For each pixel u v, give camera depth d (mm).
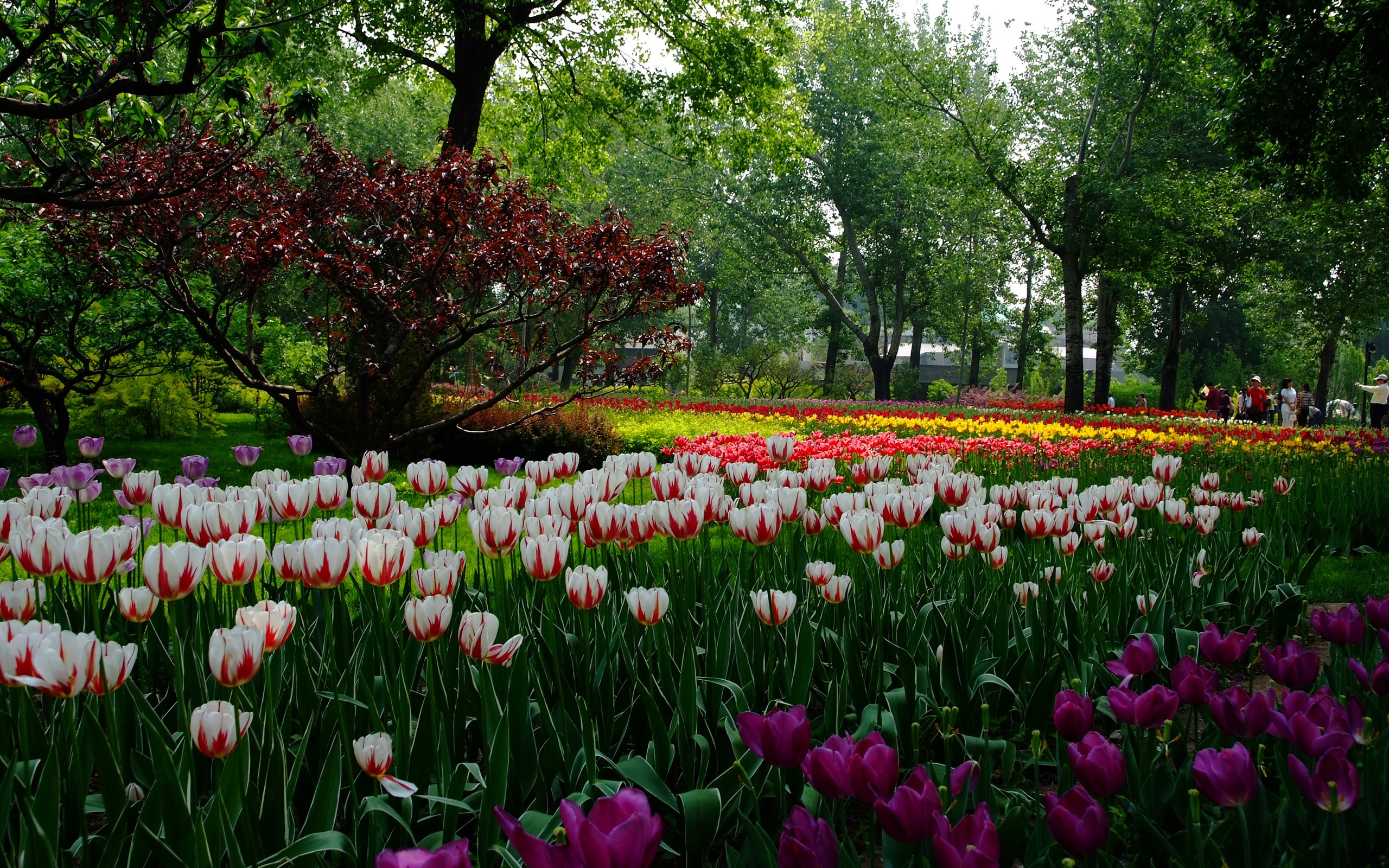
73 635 1687
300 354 16062
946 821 1476
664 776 2426
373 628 2625
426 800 2256
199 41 5617
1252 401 26156
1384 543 6453
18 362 10633
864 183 37750
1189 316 36156
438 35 14969
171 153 7953
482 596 3383
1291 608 4020
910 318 45438
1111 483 4027
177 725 2434
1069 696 1970
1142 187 25984
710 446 8242
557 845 1198
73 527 4980
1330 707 1991
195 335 11414
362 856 2025
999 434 15438
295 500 2992
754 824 1809
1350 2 12781
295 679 2439
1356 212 29594
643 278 9898
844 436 9180
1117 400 51156
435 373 13000
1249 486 7738
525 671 2264
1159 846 1997
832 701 2658
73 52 5910
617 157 44125
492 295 12609
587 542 3141
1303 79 13180
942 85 27672
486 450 13047
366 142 31234
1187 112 29031
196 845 1619
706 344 55750
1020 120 28078
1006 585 3484
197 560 2047
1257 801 1937
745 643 3061
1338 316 34781
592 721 2391
